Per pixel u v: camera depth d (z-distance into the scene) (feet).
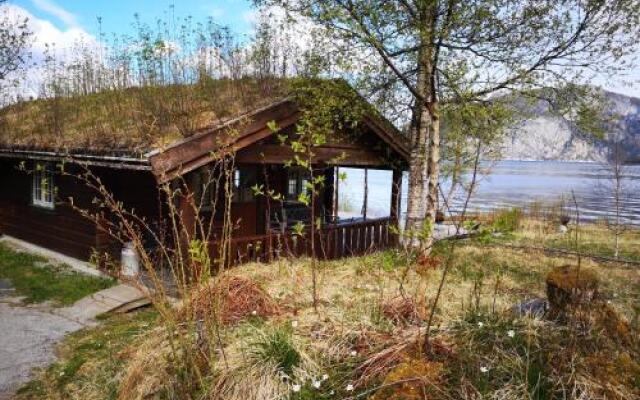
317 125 31.01
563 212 69.46
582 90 28.99
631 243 48.42
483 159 23.15
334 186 45.60
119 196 32.76
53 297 27.81
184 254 25.73
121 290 27.66
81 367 17.94
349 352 12.75
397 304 15.69
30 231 40.78
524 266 32.42
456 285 22.13
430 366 11.03
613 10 26.43
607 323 12.51
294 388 11.03
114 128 31.35
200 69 35.53
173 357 13.47
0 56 39.06
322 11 26.20
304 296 18.67
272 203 39.24
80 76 44.62
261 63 35.19
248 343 13.10
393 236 40.01
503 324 12.51
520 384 10.41
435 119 27.35
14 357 19.72
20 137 38.60
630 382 10.54
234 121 25.52
